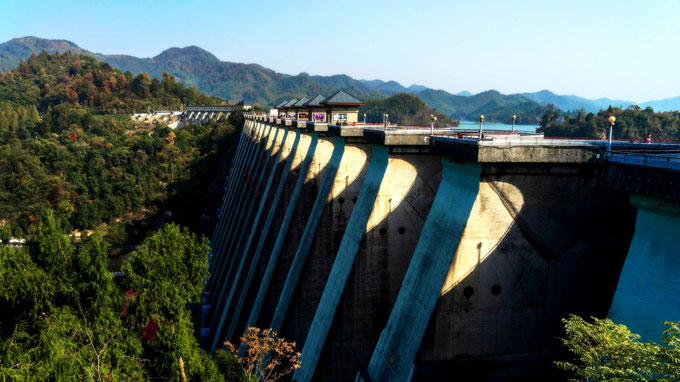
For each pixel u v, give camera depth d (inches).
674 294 443.8
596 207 641.6
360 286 981.8
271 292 1485.0
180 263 1207.6
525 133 1060.5
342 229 1262.3
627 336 391.5
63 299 775.1
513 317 666.8
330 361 997.2
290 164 1726.1
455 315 660.1
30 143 6269.7
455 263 645.9
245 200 2608.3
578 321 434.6
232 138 5876.0
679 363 340.5
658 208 470.0
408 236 983.0
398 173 957.8
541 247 652.1
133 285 903.7
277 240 1571.1
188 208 4694.9
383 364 753.0
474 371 674.8
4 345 611.5
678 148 772.6
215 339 1795.0
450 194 705.6
